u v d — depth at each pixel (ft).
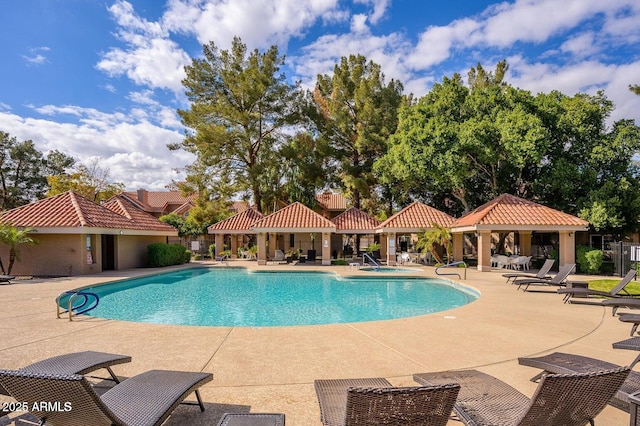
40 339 23.39
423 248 86.94
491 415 11.05
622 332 25.29
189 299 47.26
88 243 67.46
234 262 94.68
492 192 99.86
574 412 10.25
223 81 118.52
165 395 11.97
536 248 100.42
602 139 79.71
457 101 92.53
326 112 130.52
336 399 11.79
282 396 15.29
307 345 22.17
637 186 75.77
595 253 67.26
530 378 16.98
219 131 107.96
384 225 86.74
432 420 9.39
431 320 28.84
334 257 112.16
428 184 103.76
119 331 25.36
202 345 22.15
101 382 16.28
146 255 84.48
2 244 63.77
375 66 123.95
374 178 121.29
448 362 19.20
